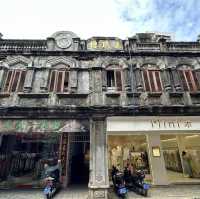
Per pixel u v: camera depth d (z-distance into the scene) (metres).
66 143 11.44
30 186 10.56
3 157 11.19
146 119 9.34
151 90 10.35
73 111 9.18
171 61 11.12
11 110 9.05
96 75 10.41
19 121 9.09
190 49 11.83
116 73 10.73
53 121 9.15
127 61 11.01
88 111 9.22
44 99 9.73
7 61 10.66
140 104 9.77
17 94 9.73
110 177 10.62
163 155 11.37
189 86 10.56
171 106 9.38
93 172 8.29
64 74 10.65
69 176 11.26
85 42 11.84
